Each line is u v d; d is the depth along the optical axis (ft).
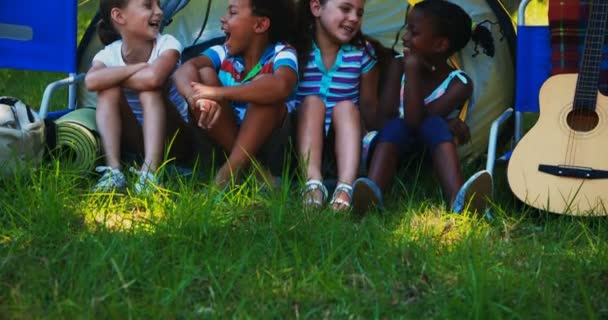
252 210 11.39
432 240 10.79
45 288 9.21
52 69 14.10
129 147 13.42
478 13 14.26
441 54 13.39
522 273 9.80
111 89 12.86
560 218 11.47
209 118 12.03
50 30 14.05
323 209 11.66
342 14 13.01
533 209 11.79
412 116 12.46
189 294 9.18
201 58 13.01
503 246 10.77
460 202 11.73
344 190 12.05
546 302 8.97
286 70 12.41
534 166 12.02
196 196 11.54
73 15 13.99
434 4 13.34
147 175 12.27
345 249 10.33
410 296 9.39
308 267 9.86
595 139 12.07
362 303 9.09
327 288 9.29
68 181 11.98
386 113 13.42
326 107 13.34
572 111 12.35
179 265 9.66
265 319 8.63
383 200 12.39
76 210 11.43
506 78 14.25
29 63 14.12
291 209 11.37
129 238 10.36
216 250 10.26
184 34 15.14
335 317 8.80
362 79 13.48
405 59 12.86
